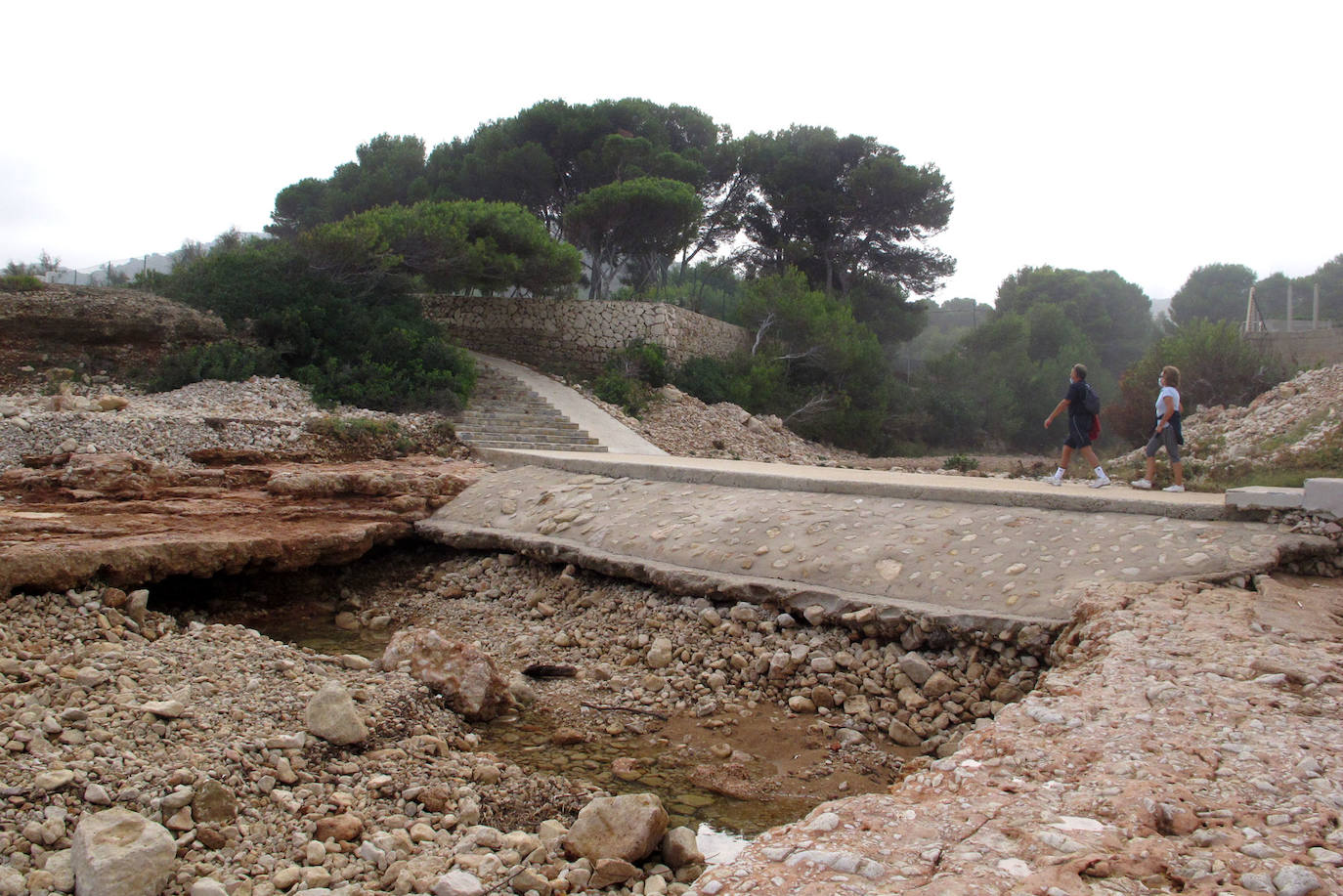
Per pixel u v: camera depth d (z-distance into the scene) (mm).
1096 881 3014
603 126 33781
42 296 17031
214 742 5453
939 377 39406
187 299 19625
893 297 41031
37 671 6137
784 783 6051
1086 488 10508
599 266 31891
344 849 4684
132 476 11391
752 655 7984
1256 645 5652
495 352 28141
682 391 26391
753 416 26172
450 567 11328
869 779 6113
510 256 25062
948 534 8578
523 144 33969
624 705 7484
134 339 17703
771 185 39250
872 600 7777
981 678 7008
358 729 5852
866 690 7273
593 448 18141
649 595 9289
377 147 39781
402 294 23250
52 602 7676
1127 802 3637
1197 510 7988
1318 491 7523
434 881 4332
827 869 3295
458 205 25656
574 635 9023
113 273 32844
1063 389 38781
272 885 4238
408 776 5586
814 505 9820
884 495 9711
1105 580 7309
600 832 4719
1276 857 3141
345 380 18422
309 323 19453
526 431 18828
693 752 6578
